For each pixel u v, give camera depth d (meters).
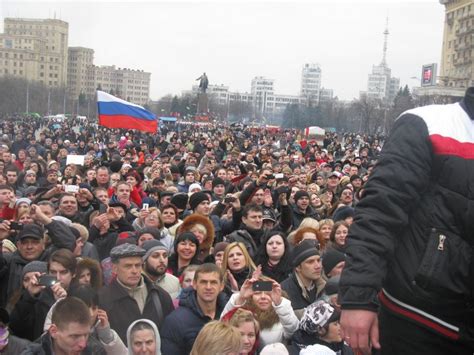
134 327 4.98
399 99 97.25
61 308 4.39
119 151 28.22
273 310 5.42
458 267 2.22
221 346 4.09
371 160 27.06
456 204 2.24
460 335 2.27
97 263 6.11
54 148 23.92
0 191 9.92
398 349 2.31
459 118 2.33
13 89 129.75
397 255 2.30
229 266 6.89
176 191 12.32
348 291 2.22
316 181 17.09
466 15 104.25
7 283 6.98
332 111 135.62
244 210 9.19
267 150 26.28
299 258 6.68
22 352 4.70
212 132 63.44
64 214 9.55
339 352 5.24
